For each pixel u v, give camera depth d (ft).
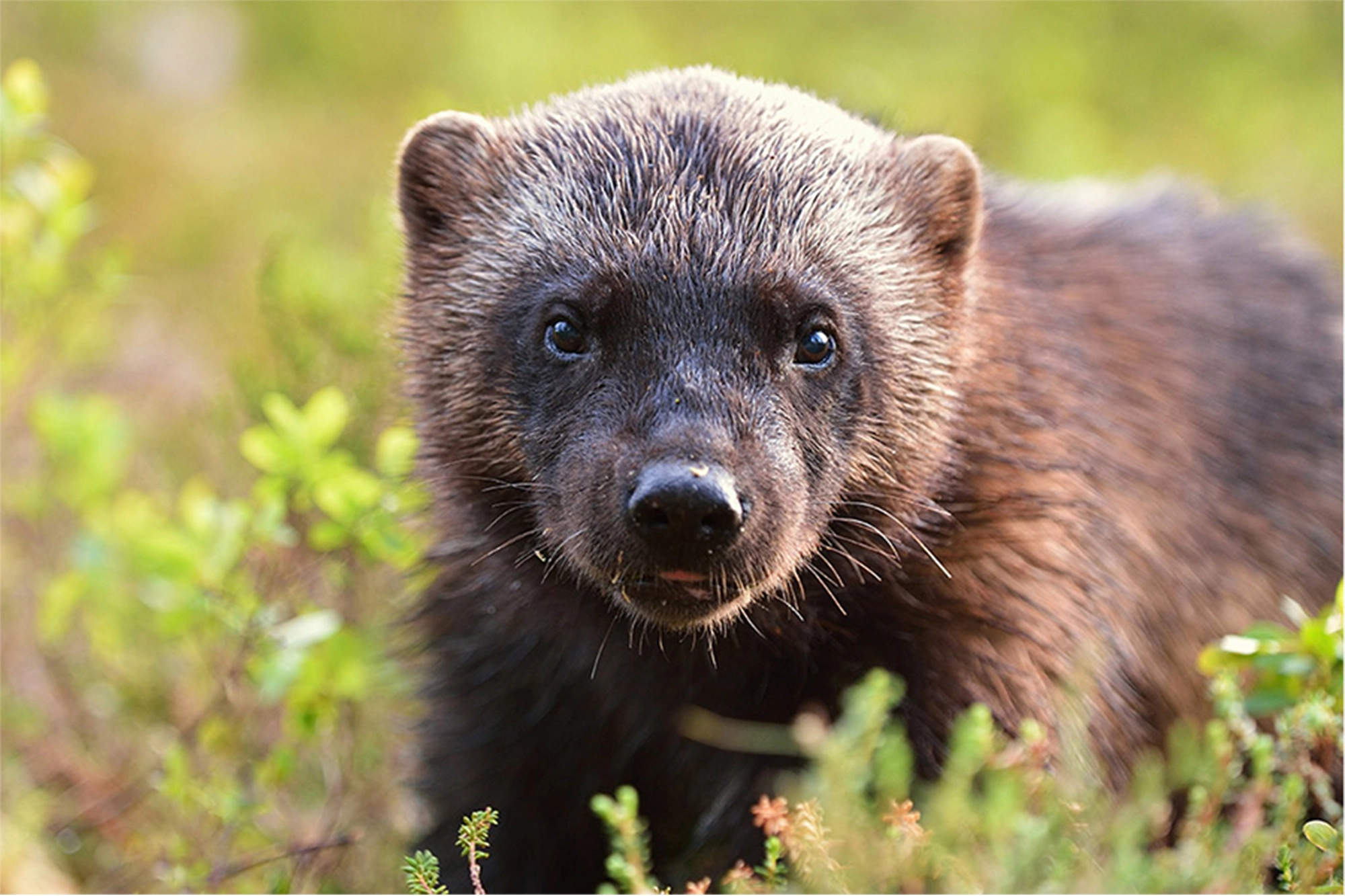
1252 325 33.83
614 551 23.25
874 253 26.35
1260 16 79.05
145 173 67.92
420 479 29.04
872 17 78.13
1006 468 27.37
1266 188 67.87
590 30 75.05
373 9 81.71
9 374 38.42
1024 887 21.90
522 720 29.66
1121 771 28.50
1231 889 21.54
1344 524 33.53
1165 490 30.12
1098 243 33.22
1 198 38.11
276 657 30.40
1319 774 25.27
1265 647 25.57
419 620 30.45
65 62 76.48
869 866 22.08
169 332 53.01
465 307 27.22
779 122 26.96
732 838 28.58
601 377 24.79
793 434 24.43
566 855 30.48
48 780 34.96
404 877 30.12
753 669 27.66
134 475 43.52
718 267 24.58
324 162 69.82
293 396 36.42
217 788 29.76
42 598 38.22
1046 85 72.28
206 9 80.48
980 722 23.02
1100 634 27.78
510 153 27.76
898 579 26.68
